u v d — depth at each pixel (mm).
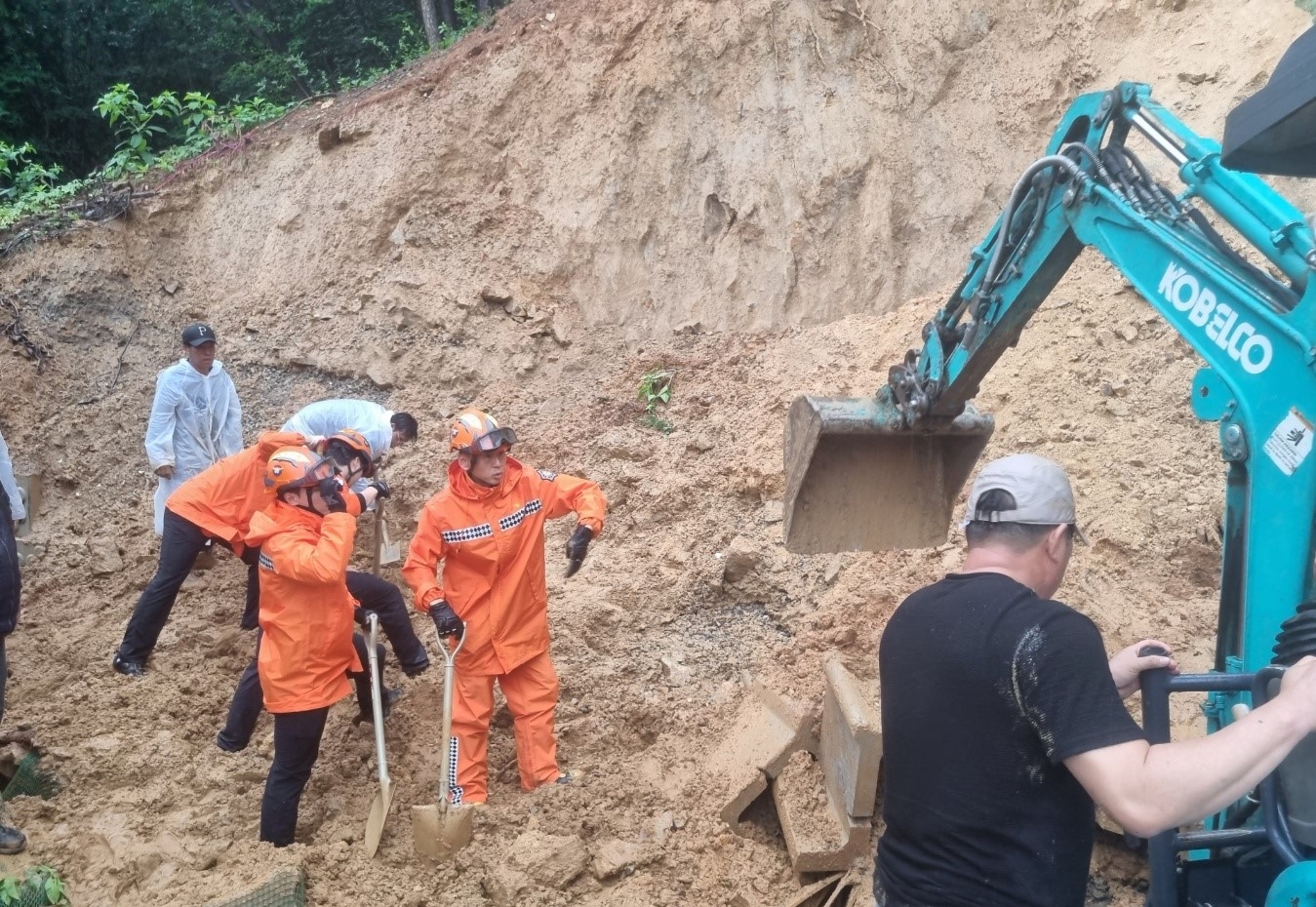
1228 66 7508
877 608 5496
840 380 7445
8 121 14570
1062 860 2436
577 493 5141
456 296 8852
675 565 6531
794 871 4418
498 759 5441
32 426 8453
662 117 8938
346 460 5719
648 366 8266
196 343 6969
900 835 2604
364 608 5562
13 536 5082
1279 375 3029
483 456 4797
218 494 6023
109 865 4590
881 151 8391
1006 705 2406
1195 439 6133
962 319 4539
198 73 17062
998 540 2689
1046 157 3678
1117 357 6699
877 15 8680
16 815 4980
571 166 9109
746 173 8664
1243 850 3057
